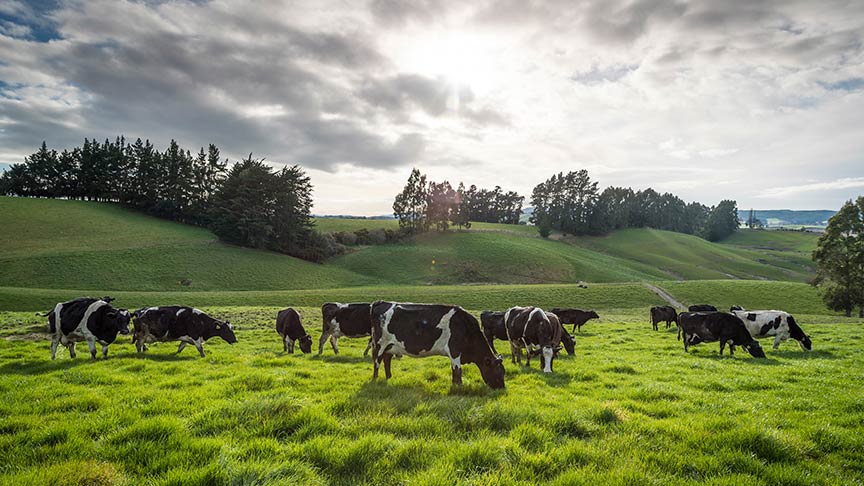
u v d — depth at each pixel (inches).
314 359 608.1
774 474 205.3
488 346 408.2
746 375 477.1
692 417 295.1
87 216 3880.4
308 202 4256.9
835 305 2146.9
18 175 5211.6
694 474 206.4
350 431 252.5
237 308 1491.1
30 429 241.8
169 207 4475.9
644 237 6176.2
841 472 218.7
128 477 184.4
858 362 576.7
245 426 253.8
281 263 3479.3
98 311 530.0
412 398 326.0
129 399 311.7
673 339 941.8
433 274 3779.5
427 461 210.1
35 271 2534.5
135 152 4980.3
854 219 2130.9
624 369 519.5
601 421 284.0
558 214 6392.7
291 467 193.5
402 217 5334.6
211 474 181.8
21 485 168.6
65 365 482.3
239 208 3782.0
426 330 408.5
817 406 334.3
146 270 2824.8
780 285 2588.6
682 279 4384.8
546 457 215.5
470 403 315.9
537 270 3929.6
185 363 508.7
